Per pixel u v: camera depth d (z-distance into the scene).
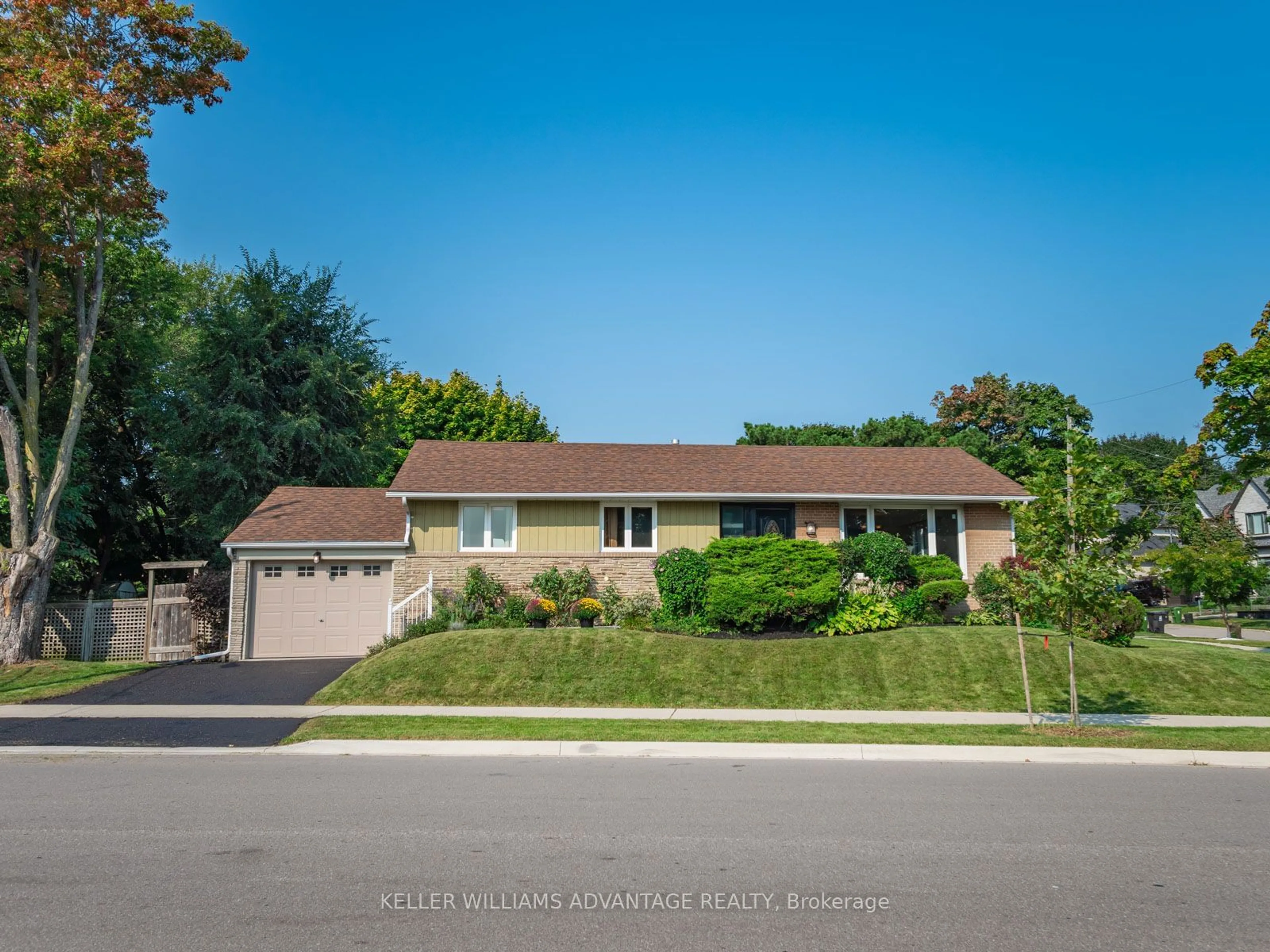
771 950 5.59
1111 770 11.62
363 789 10.22
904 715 15.66
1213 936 5.85
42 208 21.48
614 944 5.66
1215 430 25.56
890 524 25.56
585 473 25.39
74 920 6.02
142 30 21.44
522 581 23.84
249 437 31.44
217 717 15.23
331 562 23.86
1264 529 52.69
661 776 11.06
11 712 15.71
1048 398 48.91
